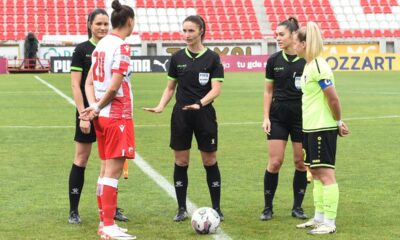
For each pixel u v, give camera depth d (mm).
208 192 11266
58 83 41625
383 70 58312
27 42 55250
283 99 9609
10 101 29656
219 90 9484
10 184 11984
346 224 9055
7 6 63375
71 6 64562
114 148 8188
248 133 19375
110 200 8227
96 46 8766
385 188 11555
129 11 8305
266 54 61438
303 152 9211
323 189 8680
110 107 8148
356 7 67938
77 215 9281
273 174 9539
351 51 63250
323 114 8539
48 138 18203
